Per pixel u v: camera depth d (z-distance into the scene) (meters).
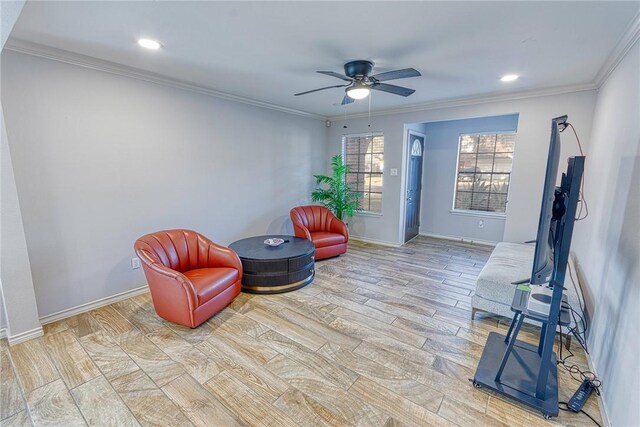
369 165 5.79
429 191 6.20
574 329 2.44
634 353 1.51
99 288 3.09
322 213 5.14
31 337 2.52
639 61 1.93
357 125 5.66
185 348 2.43
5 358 2.29
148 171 3.39
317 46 2.45
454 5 1.80
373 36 2.25
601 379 1.96
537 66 2.86
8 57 2.40
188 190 3.81
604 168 2.55
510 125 5.24
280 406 1.88
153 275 2.66
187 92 3.68
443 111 4.62
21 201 2.55
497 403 1.90
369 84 2.85
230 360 2.29
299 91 3.97
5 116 2.42
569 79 3.28
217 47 2.49
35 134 2.58
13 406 1.86
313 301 3.27
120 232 3.21
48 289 2.76
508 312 2.72
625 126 2.11
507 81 3.38
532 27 2.07
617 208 2.06
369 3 1.78
